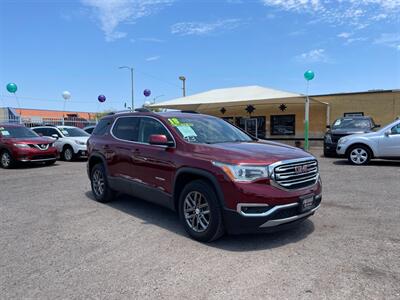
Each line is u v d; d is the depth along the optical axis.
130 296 3.06
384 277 3.33
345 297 2.97
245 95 18.14
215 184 4.09
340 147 11.87
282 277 3.37
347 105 20.45
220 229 4.16
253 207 3.88
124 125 6.13
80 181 9.13
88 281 3.36
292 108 22.02
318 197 4.44
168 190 4.85
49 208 6.21
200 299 2.99
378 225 4.89
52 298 3.04
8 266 3.72
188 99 20.09
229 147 4.48
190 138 4.90
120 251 4.11
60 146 14.86
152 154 5.14
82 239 4.54
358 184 7.93
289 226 4.13
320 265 3.62
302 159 4.28
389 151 10.97
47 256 3.98
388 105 19.42
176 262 3.77
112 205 6.40
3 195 7.37
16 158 11.77
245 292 3.09
